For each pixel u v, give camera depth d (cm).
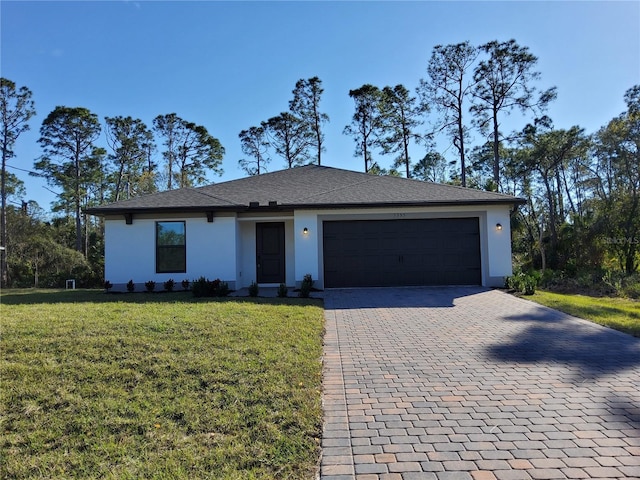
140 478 265
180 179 3806
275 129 3634
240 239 1308
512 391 415
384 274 1234
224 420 343
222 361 474
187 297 1061
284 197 1333
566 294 1295
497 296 1042
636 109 2359
